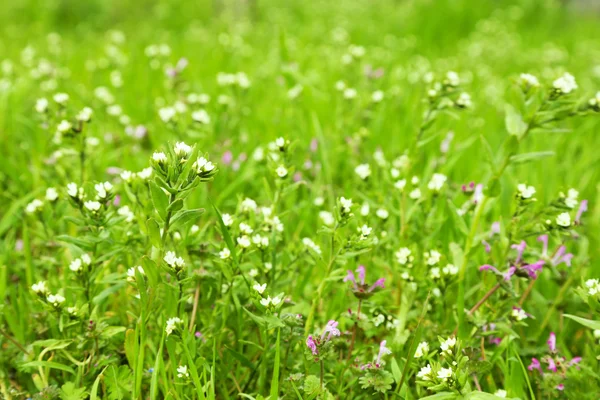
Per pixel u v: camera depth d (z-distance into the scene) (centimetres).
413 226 77
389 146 99
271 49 162
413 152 77
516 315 69
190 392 67
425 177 84
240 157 88
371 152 96
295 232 80
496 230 72
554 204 70
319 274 76
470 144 95
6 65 119
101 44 174
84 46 174
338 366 68
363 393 68
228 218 69
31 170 88
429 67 147
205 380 65
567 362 68
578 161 99
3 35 195
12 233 81
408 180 76
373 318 69
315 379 66
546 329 74
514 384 67
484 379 70
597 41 205
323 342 65
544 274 76
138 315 72
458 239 78
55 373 69
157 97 119
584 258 76
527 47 195
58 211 79
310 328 70
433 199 76
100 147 88
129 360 67
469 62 164
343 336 69
